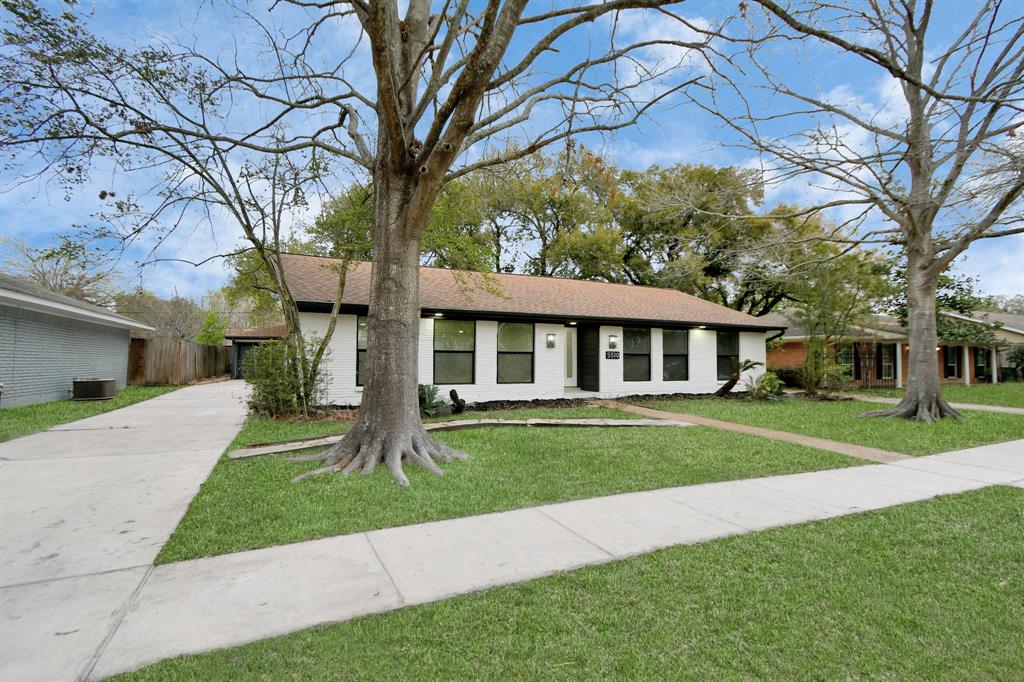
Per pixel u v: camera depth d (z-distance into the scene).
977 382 23.77
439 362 12.13
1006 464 6.61
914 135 8.43
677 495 5.00
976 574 3.29
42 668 2.18
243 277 10.95
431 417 10.23
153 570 3.20
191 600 2.81
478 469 5.83
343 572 3.19
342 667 2.25
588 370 14.88
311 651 2.36
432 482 5.25
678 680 2.20
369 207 9.83
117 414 10.23
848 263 14.94
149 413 10.37
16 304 10.01
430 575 3.15
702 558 3.46
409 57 6.38
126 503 4.54
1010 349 24.83
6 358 10.51
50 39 5.78
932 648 2.47
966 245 9.82
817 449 7.32
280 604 2.78
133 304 26.22
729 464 6.29
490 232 23.72
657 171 18.20
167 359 18.39
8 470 5.68
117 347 16.59
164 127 6.78
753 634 2.57
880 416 11.00
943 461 6.78
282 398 9.53
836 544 3.74
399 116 5.42
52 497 4.70
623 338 14.66
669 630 2.59
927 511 4.55
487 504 4.60
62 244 6.97
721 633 2.58
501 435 7.98
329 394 10.92
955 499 4.94
